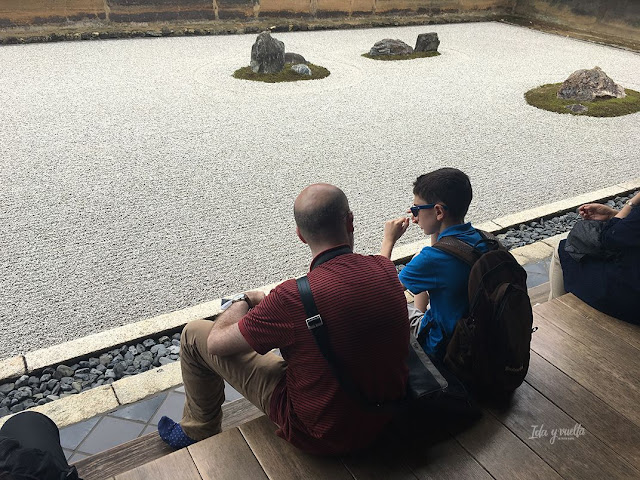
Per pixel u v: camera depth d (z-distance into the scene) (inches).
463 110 328.8
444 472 76.2
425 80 390.9
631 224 100.0
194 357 80.7
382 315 62.6
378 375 65.0
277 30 534.6
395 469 76.3
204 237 185.0
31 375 126.4
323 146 265.9
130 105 311.0
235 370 77.4
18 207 198.2
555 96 356.5
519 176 243.0
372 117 310.0
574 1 617.0
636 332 104.9
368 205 211.9
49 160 237.3
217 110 310.0
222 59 420.5
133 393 118.6
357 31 558.6
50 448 71.0
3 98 311.4
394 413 69.6
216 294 157.1
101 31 469.7
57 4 458.0
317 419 68.4
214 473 75.5
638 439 82.5
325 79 380.8
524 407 87.4
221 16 532.7
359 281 62.8
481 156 263.1
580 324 106.7
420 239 190.5
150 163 239.0
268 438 80.4
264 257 175.6
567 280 113.7
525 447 80.4
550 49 517.3
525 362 81.5
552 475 76.3
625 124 315.0
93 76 361.7
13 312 146.5
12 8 439.8
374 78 390.6
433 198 84.0
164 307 151.1
